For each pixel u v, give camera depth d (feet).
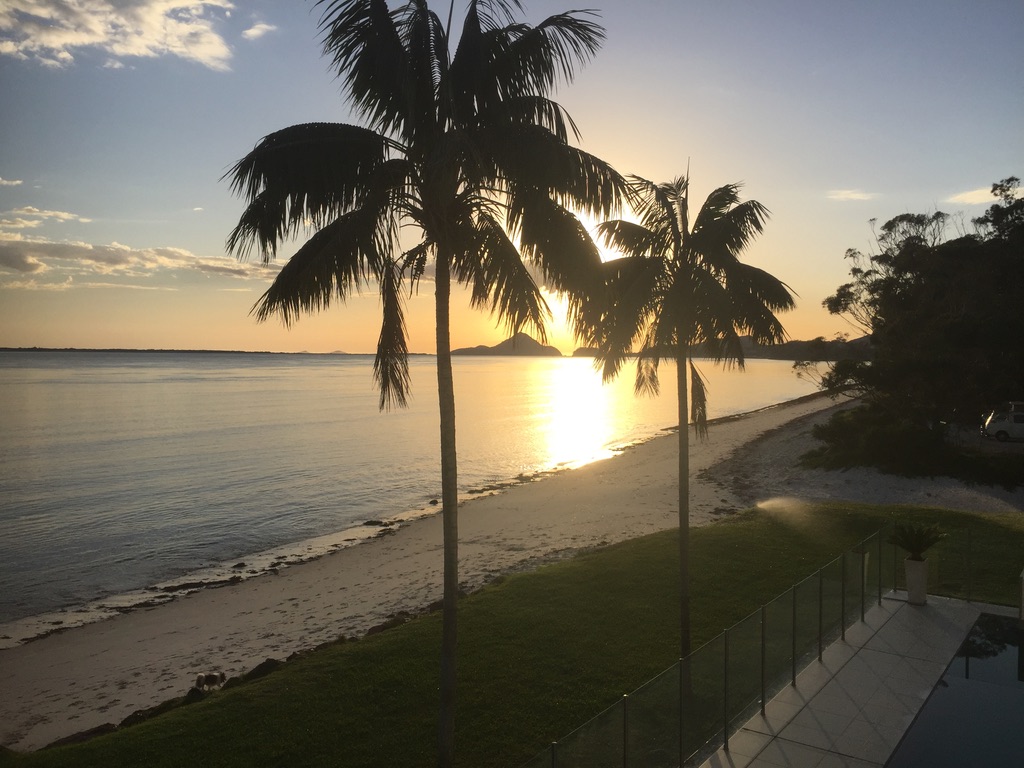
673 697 32.45
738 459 168.86
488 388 545.44
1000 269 170.30
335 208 30.32
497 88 30.89
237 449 201.57
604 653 52.70
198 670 61.41
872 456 133.69
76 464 173.06
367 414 311.88
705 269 44.78
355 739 41.27
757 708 37.86
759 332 43.50
